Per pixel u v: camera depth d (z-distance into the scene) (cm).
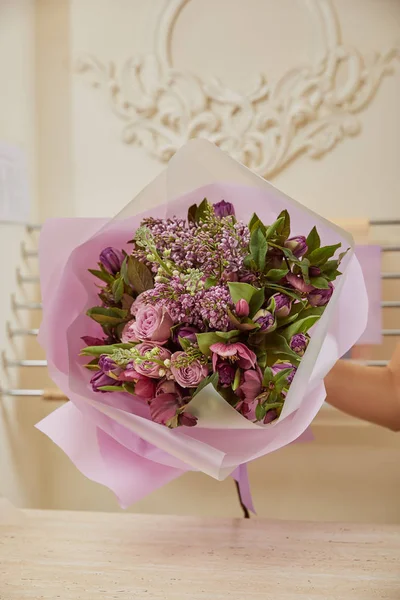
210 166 91
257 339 84
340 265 90
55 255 94
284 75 205
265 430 87
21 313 209
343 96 204
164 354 84
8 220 197
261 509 213
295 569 76
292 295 85
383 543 82
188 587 73
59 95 216
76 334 92
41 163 217
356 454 209
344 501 210
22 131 212
